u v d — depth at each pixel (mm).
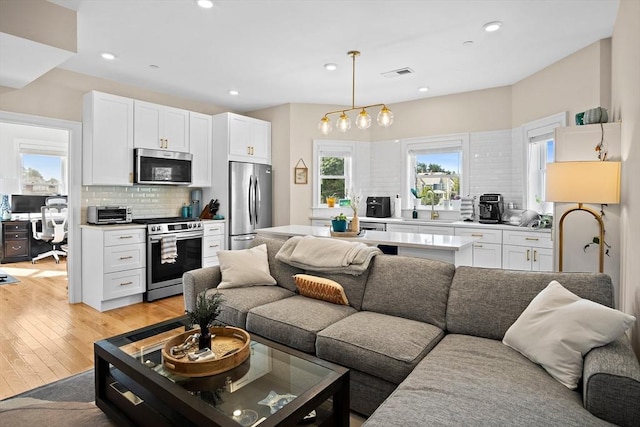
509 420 1244
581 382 1484
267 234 4117
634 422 1235
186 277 2922
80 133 4117
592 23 3082
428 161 5531
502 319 2010
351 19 2988
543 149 4391
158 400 1637
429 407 1333
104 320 3547
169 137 4645
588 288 1884
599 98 3400
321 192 5875
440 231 4762
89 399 2193
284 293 2900
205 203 5348
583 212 2953
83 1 2684
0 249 6430
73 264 4094
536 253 4043
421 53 3701
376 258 2674
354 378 1995
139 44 3438
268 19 2975
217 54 3695
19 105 3709
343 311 2475
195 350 1729
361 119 3533
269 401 1438
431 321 2238
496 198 4598
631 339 2090
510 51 3670
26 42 2617
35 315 3680
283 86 4781
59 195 7152
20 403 1703
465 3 2758
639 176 2012
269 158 5766
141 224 4203
